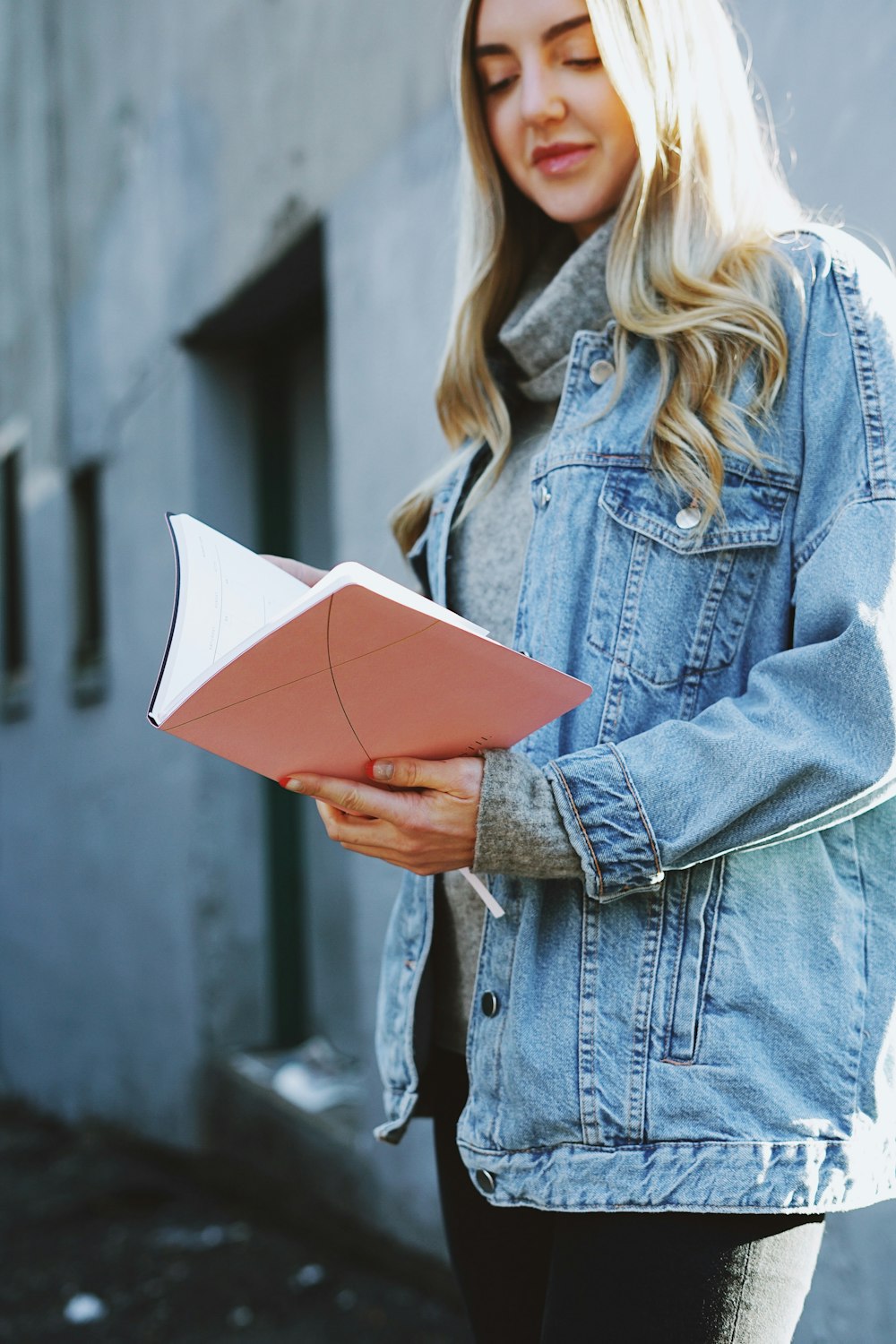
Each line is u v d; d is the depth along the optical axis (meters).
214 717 1.08
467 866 1.23
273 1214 4.21
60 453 6.30
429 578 1.55
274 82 4.06
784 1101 1.15
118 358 5.53
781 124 2.20
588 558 1.30
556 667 1.29
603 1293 1.18
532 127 1.44
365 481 3.52
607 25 1.32
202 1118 4.74
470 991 1.46
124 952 5.52
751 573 1.24
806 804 1.13
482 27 1.46
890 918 1.23
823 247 1.26
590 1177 1.19
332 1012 4.50
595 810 1.16
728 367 1.26
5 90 7.11
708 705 1.25
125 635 5.49
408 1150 3.35
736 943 1.19
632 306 1.34
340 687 1.08
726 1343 1.15
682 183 1.33
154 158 5.07
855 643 1.11
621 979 1.22
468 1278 1.50
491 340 1.62
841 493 1.19
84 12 5.84
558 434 1.36
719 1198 1.13
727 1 2.32
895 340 1.21
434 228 3.17
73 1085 6.15
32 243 6.68
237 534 4.86
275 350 4.92
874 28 2.00
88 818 5.95
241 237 4.32
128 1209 4.62
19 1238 4.36
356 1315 3.27
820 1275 2.08
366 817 1.21
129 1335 3.36
